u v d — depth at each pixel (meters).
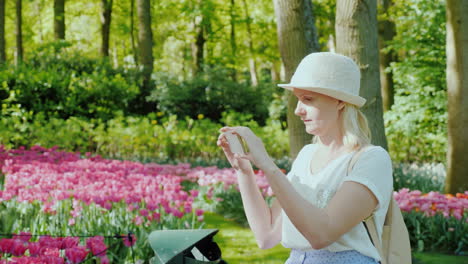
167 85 14.67
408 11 11.98
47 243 2.82
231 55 21.84
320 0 18.14
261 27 21.41
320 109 1.76
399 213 1.78
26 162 7.10
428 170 9.52
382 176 1.66
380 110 6.13
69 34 29.11
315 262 1.75
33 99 11.95
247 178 2.01
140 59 16.31
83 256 2.65
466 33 6.68
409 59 12.16
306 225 1.54
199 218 4.58
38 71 13.21
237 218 6.51
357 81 1.77
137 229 4.11
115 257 3.61
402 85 13.12
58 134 10.73
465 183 6.80
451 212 5.12
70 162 7.45
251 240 5.44
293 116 7.29
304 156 1.92
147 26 16.28
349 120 1.76
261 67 31.64
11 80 11.80
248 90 15.16
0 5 18.88
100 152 11.57
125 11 24.11
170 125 11.78
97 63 15.33
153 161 10.83
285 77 7.14
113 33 27.70
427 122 12.30
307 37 6.96
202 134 11.43
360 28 5.97
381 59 14.41
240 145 1.79
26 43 29.06
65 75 13.68
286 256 4.84
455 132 6.85
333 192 1.72
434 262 4.64
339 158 1.74
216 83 14.85
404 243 1.77
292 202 1.55
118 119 11.91
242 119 12.96
